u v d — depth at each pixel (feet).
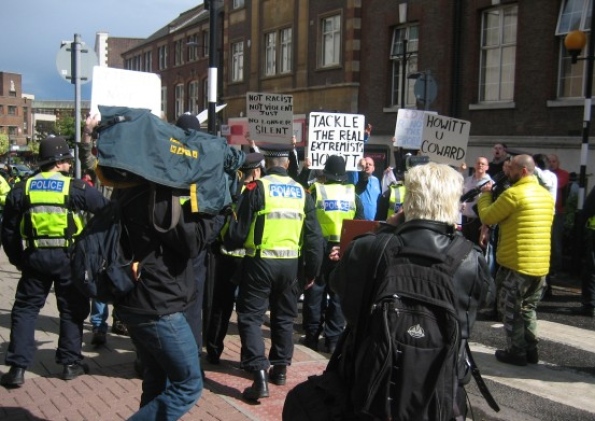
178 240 10.69
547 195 20.21
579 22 45.93
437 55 57.57
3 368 18.22
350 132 31.17
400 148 37.58
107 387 16.88
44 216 16.57
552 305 28.94
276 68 85.30
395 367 7.88
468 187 31.30
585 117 36.88
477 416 16.52
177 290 10.94
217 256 18.84
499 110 52.13
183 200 10.82
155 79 20.93
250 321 16.75
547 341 23.35
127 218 10.81
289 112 34.88
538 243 19.97
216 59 24.79
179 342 10.93
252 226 16.96
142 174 10.35
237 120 71.26
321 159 30.94
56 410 15.35
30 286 16.93
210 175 10.96
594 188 26.76
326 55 74.59
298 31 79.10
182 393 11.16
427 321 7.94
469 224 30.78
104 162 10.41
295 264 17.26
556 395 18.04
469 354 8.77
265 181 17.17
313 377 9.37
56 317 24.12
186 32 132.87
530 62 49.29
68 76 29.27
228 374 18.37
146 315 10.73
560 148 46.78
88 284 10.76
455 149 31.24
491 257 30.30
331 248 21.81
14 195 16.72
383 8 64.23
